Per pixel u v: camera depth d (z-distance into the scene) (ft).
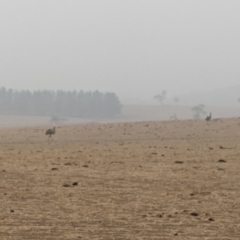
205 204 132.87
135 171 187.93
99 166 201.67
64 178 171.53
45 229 106.93
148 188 154.71
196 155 241.14
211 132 393.50
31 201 134.92
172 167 198.80
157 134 396.37
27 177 172.76
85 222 113.39
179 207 129.29
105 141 368.68
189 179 170.60
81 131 422.41
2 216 118.11
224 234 104.12
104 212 123.03
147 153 253.85
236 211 124.88
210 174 180.75
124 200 137.28
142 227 109.29
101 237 101.24
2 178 170.19
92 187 155.63
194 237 101.65
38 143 363.35
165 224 112.06
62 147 320.50
